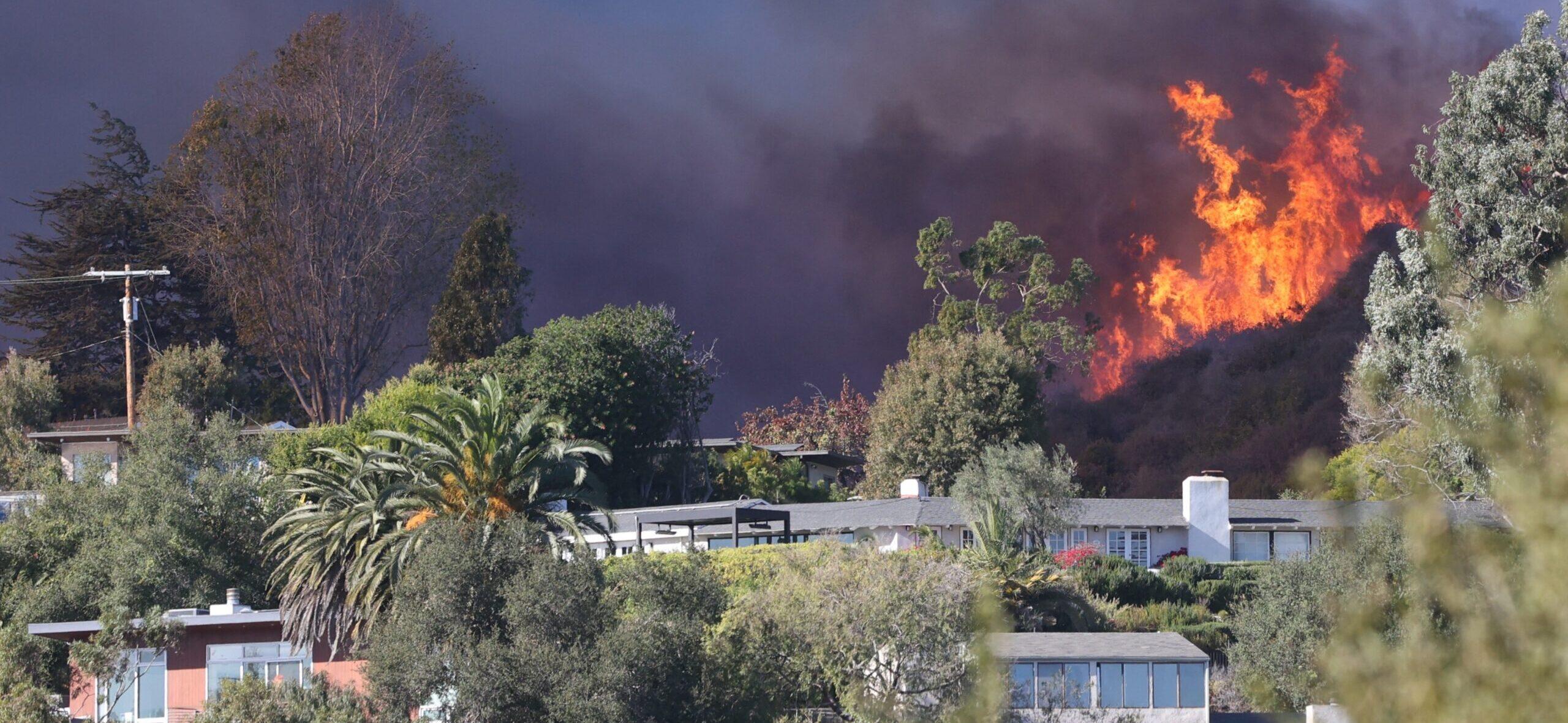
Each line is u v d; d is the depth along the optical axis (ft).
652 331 217.36
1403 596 27.73
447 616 100.12
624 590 105.29
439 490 120.67
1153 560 170.09
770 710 96.68
